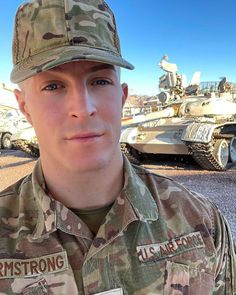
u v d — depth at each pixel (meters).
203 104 3.40
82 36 0.33
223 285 0.40
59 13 0.33
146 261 0.36
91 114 0.32
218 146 2.92
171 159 3.80
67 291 0.33
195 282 0.37
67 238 0.35
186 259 0.37
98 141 0.33
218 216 0.43
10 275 0.33
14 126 5.71
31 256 0.34
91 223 0.37
